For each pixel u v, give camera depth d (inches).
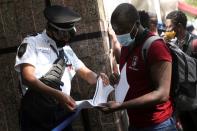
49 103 149.3
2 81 202.4
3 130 205.5
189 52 187.2
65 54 157.5
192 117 169.6
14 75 200.8
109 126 194.7
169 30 189.9
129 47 133.6
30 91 150.4
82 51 193.3
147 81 129.9
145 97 125.0
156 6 266.5
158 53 125.2
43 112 149.3
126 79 132.9
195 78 166.2
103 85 152.6
